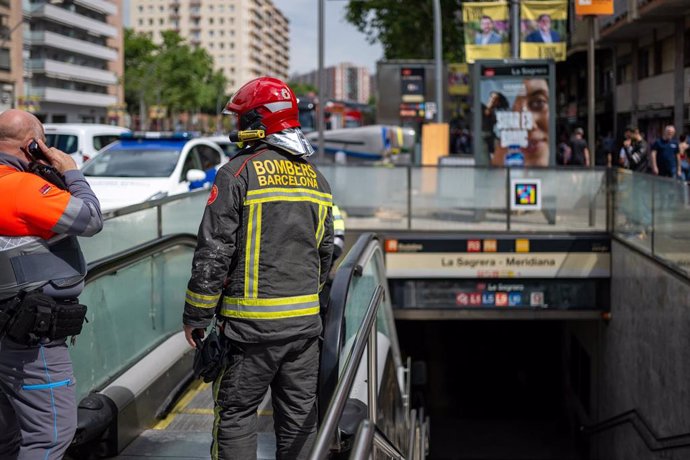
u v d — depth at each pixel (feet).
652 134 97.86
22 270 10.10
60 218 10.00
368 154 87.61
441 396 73.31
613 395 46.75
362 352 10.21
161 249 19.08
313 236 10.84
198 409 17.88
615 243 45.65
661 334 35.65
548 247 46.70
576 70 137.08
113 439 14.75
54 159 10.43
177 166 40.83
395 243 46.93
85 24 308.60
